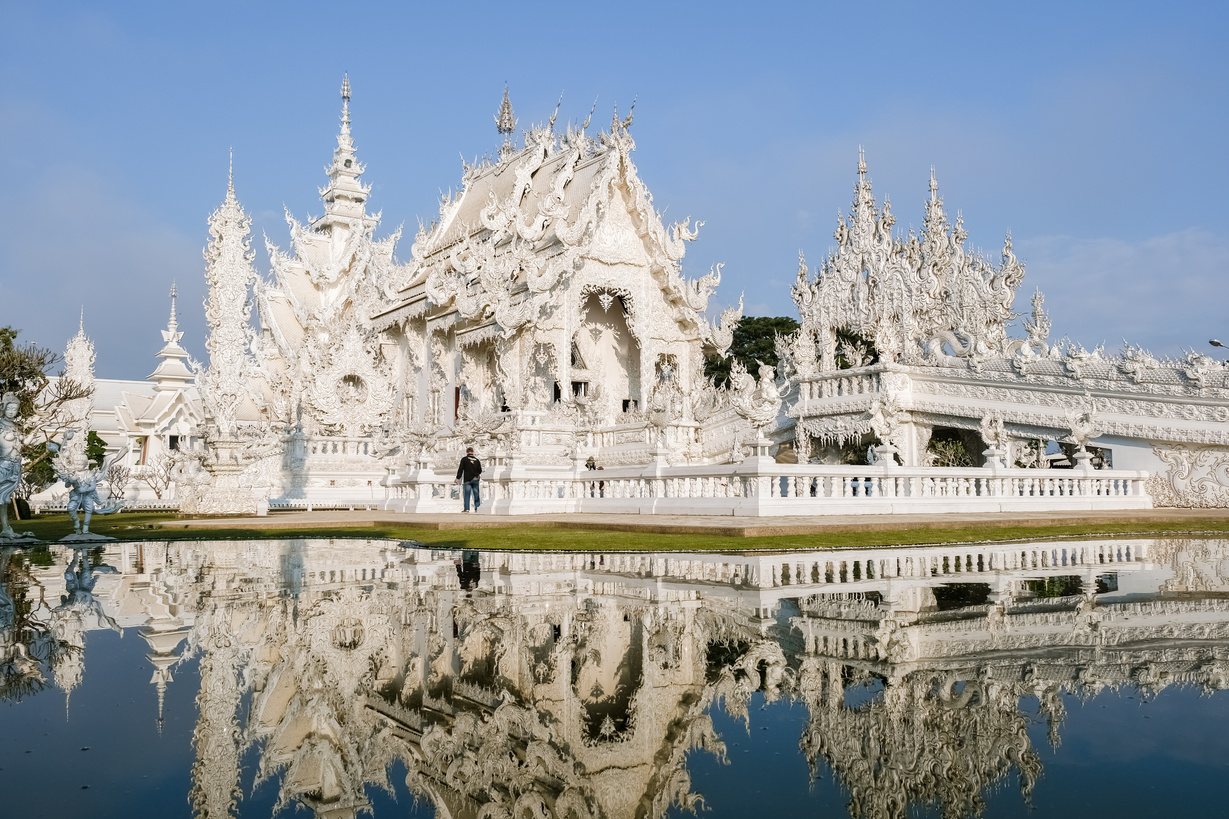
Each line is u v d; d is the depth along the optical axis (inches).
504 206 1859.0
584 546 588.4
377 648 274.5
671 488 895.7
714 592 382.3
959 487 919.0
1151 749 174.4
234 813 143.7
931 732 186.5
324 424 1729.8
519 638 287.1
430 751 179.8
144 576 463.2
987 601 355.3
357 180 2434.8
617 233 1702.8
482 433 1413.6
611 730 192.5
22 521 1225.4
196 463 1290.6
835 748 177.0
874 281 1788.9
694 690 223.0
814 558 522.9
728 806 146.5
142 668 250.1
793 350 1620.3
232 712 207.2
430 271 1984.5
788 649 266.8
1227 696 211.9
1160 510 1004.6
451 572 464.4
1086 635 284.0
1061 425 1219.9
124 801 148.6
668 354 1769.2
